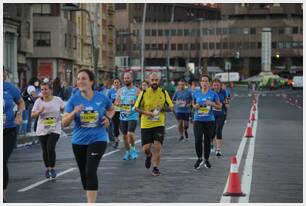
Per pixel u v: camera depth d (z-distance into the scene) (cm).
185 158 2456
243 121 5125
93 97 1406
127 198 1556
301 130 4088
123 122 2381
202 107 2114
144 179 1881
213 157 2492
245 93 14162
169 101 1975
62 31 9169
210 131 2134
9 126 1498
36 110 1900
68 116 1384
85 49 10562
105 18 12106
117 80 2775
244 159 2430
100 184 1781
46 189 1698
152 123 1970
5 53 6900
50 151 1880
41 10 9069
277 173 2025
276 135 3672
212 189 1698
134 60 16375
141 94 1967
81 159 1427
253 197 1571
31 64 9081
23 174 2003
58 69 9169
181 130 3312
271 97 11431
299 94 13338
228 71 17975
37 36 9075
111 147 2892
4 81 1495
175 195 1603
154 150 1966
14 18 7056
